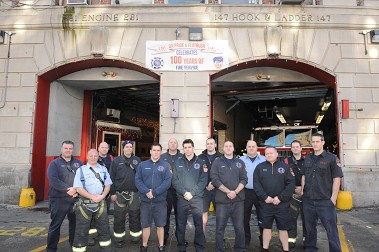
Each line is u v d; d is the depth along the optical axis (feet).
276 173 16.55
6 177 32.22
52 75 35.01
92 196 15.56
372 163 30.94
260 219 17.46
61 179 16.52
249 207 18.53
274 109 55.11
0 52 34.09
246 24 32.65
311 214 16.28
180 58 32.60
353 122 31.60
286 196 16.21
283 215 16.40
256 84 38.70
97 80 36.40
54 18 33.65
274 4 32.96
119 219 18.70
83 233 15.51
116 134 47.11
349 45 32.73
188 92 32.24
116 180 19.10
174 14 32.91
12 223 24.32
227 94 42.91
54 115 36.06
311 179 16.12
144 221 17.15
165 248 18.43
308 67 33.37
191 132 31.68
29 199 31.09
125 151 19.51
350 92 32.07
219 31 32.89
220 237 16.22
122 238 18.70
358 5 33.68
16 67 33.86
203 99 32.12
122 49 33.12
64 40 33.81
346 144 31.27
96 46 33.06
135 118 52.80
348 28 32.81
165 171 17.51
